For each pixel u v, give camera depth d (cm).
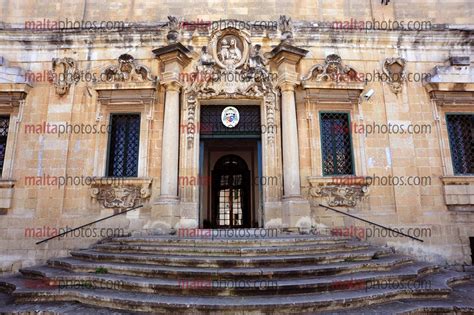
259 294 617
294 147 1122
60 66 1200
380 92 1214
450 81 1195
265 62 1195
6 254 1079
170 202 1069
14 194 1120
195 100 1172
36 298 678
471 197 1137
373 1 1302
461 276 893
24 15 1266
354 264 755
